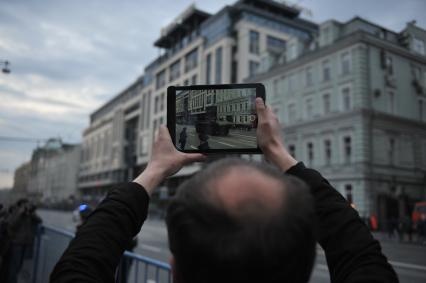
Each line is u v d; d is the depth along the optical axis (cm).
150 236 1866
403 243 1775
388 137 2605
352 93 2614
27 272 734
